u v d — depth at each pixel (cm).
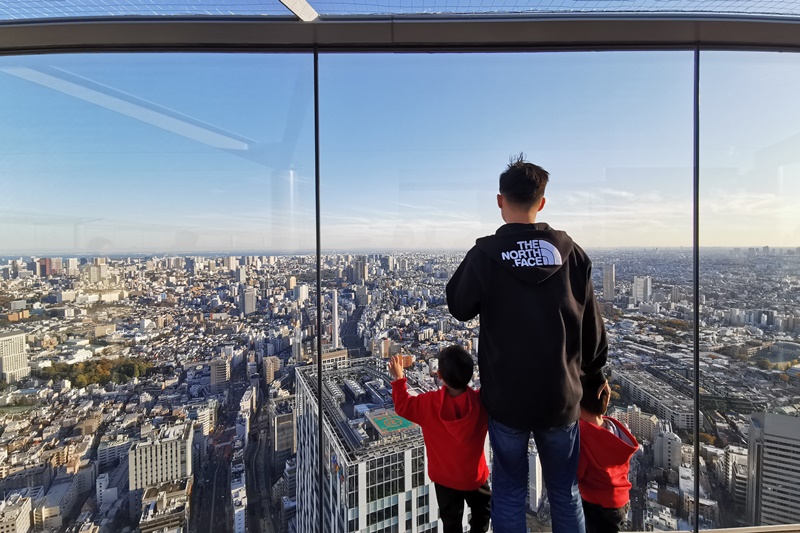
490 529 122
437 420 118
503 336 92
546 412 89
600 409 114
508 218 104
